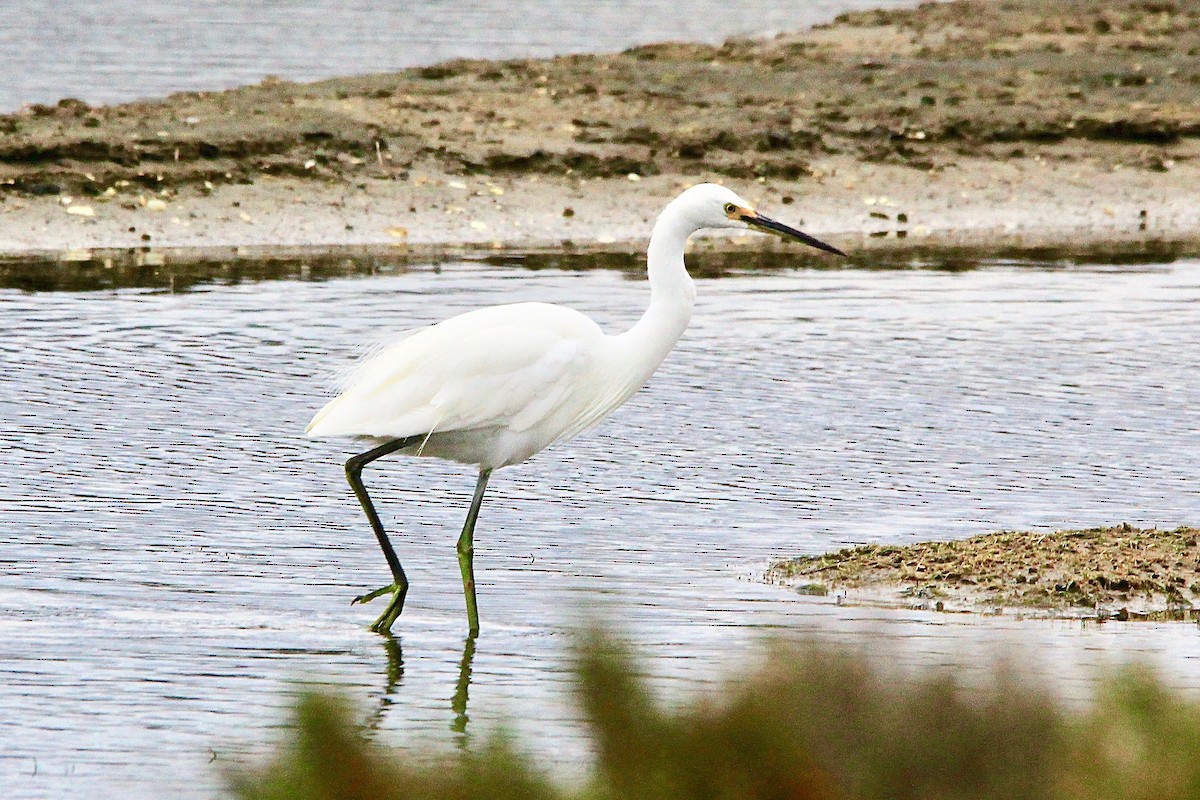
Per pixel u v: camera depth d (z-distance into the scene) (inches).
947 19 1694.1
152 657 374.3
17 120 1033.5
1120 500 498.6
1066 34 1605.6
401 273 824.9
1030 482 517.7
